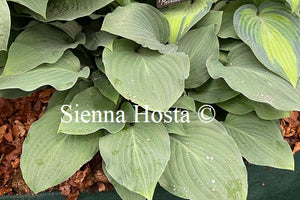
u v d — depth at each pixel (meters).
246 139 0.94
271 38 0.95
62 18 0.85
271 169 1.03
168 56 0.87
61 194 0.93
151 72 0.84
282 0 1.01
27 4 0.76
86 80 0.97
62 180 0.81
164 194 0.96
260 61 0.91
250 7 1.02
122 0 0.94
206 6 0.97
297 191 1.11
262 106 0.94
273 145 0.93
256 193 1.06
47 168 0.82
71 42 0.96
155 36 0.92
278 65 0.91
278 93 0.87
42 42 0.92
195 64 0.96
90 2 0.88
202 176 0.81
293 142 1.09
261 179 1.04
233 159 0.83
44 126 0.88
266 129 0.95
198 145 0.86
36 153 0.84
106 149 0.81
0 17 0.72
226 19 1.05
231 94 0.95
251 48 0.92
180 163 0.83
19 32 1.00
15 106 1.08
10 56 0.86
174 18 0.97
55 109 0.92
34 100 1.10
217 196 0.79
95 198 0.94
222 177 0.81
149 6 0.92
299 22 0.98
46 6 0.84
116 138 0.83
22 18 0.99
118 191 0.82
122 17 0.87
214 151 0.84
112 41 0.87
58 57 0.85
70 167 0.83
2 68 0.94
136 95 0.79
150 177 0.75
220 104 0.98
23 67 0.85
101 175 0.93
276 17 0.99
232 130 0.96
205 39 0.96
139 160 0.78
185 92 0.96
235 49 0.98
